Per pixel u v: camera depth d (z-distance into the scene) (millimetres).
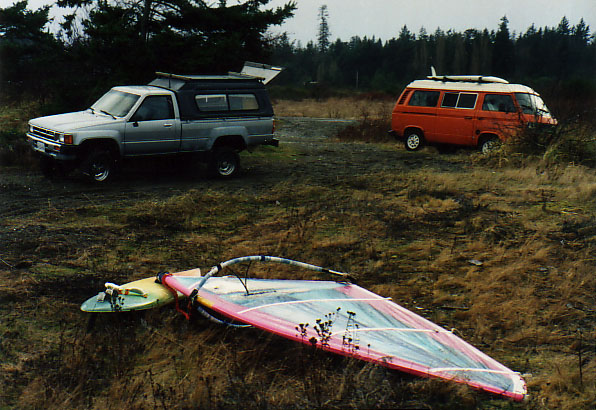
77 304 5543
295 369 4344
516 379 4027
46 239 7574
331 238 8117
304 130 24703
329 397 3855
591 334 5285
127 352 4539
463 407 3889
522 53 82438
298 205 10094
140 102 11430
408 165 15016
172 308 5312
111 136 11094
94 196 10289
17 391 4074
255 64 13516
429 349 4332
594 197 10891
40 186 10984
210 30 16781
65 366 4316
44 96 21656
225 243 7762
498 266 7102
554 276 6699
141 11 16219
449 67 86875
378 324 4703
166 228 8445
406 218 9320
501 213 9750
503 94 16172
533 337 5199
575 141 14602
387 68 94438
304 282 5602
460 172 13844
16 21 26188
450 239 8242
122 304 4984
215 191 11078
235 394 3992
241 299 4953
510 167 14086
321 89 51594
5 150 13492
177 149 11953
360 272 6840
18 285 5945
